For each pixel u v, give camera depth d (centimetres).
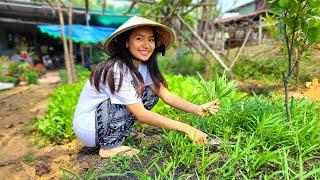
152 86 279
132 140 292
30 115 558
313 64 443
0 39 1648
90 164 259
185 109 280
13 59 1416
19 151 357
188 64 963
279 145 242
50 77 1319
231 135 263
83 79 744
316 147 231
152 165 213
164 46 273
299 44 252
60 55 1884
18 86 1031
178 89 462
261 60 723
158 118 239
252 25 914
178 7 748
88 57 1530
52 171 276
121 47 243
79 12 1202
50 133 371
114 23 1448
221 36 1192
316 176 187
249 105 296
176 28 850
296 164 214
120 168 227
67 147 336
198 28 955
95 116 259
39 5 1214
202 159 210
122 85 237
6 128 472
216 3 803
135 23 234
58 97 534
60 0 845
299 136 237
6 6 1261
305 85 464
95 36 1170
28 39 1864
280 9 239
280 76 639
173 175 204
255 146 237
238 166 212
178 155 234
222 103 316
